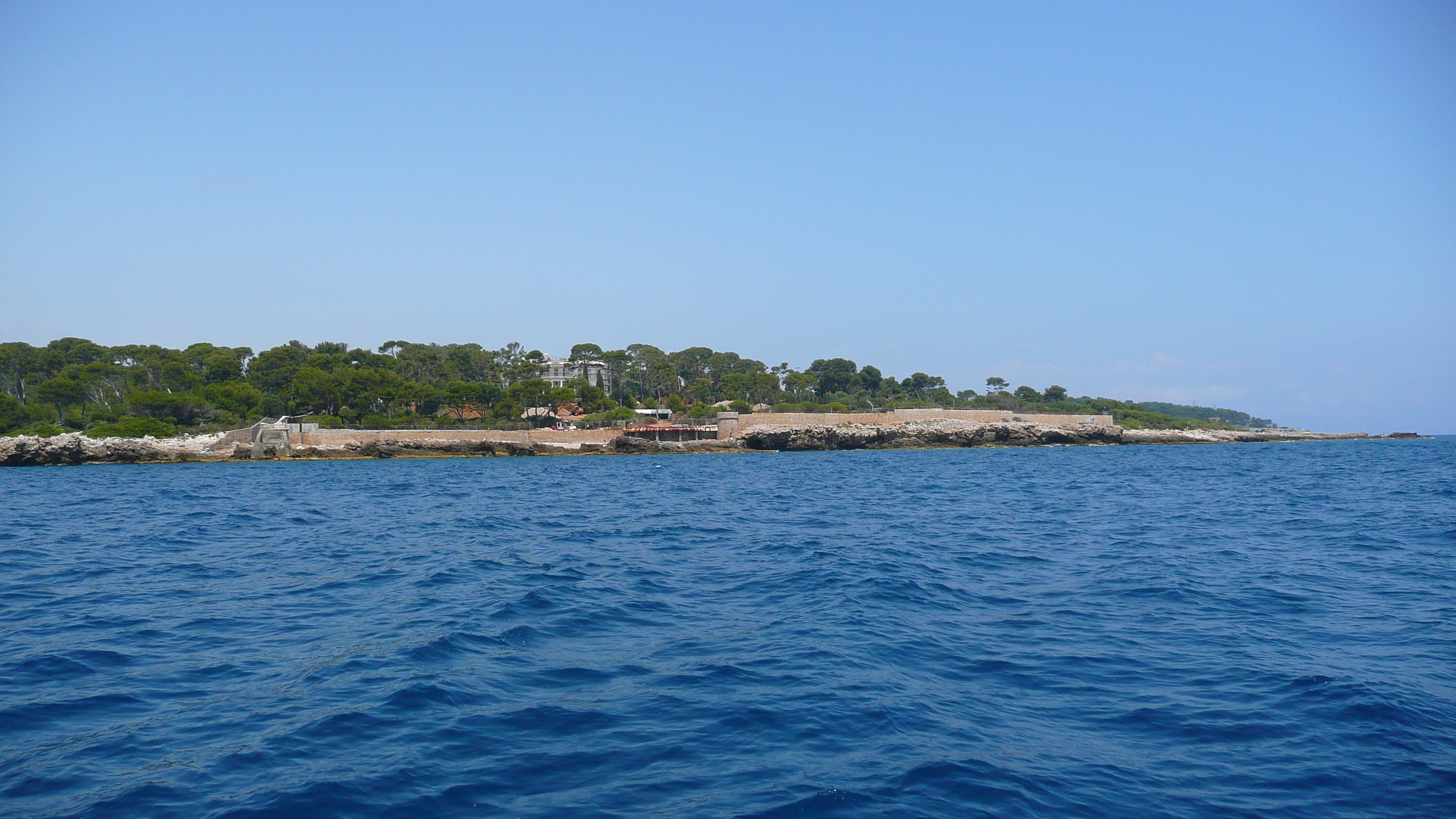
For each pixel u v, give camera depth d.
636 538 33.97
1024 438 152.00
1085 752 12.09
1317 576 24.67
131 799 10.55
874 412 170.50
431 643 17.27
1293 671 15.46
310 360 164.75
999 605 21.09
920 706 13.76
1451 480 63.53
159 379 146.62
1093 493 56.28
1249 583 23.72
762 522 39.69
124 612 20.72
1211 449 146.12
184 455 109.50
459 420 146.25
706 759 11.78
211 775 11.23
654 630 18.69
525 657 16.50
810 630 18.47
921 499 52.47
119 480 77.44
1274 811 10.44
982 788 10.95
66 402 131.62
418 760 11.67
